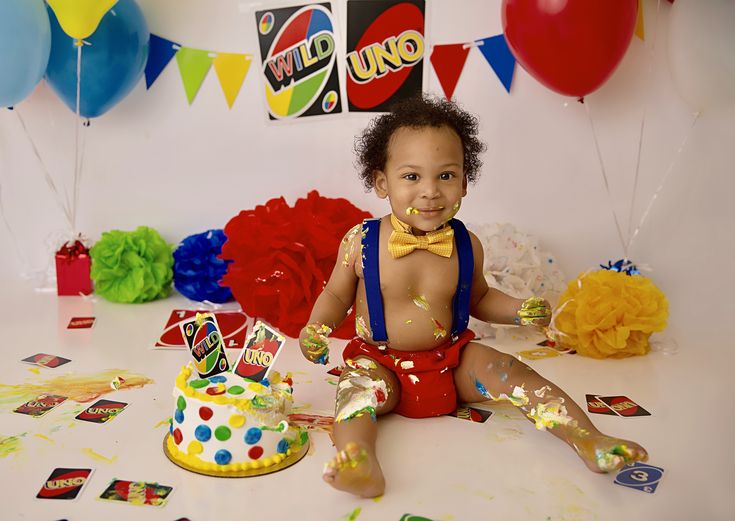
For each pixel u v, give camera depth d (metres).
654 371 1.77
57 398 1.52
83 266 2.26
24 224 2.38
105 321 2.04
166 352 1.81
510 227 2.15
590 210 2.28
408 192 1.41
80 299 2.24
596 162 2.25
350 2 2.20
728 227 2.20
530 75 2.17
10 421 1.41
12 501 1.14
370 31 2.22
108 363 1.73
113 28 2.00
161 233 2.39
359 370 1.42
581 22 1.81
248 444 1.26
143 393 1.56
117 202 2.37
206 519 1.11
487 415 1.50
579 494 1.21
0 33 1.84
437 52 2.22
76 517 1.11
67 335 1.92
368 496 1.18
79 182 2.35
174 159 2.34
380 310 1.46
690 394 1.63
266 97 2.28
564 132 2.24
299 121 2.30
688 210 2.22
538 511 1.16
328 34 2.23
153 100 2.29
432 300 1.47
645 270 2.27
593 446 1.22
